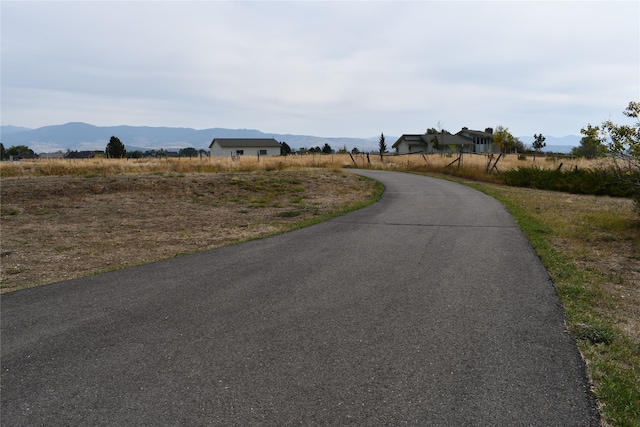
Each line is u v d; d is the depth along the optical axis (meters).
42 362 3.30
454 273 5.40
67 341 3.66
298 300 4.54
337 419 2.49
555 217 9.78
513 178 19.89
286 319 4.02
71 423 2.53
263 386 2.87
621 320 3.92
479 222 9.16
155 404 2.69
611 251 6.54
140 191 14.25
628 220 9.18
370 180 20.33
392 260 6.11
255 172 20.19
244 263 6.15
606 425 2.41
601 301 4.39
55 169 19.64
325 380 2.93
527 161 33.84
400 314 4.09
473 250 6.61
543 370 3.02
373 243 7.27
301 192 15.98
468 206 11.71
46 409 2.68
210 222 10.14
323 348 3.41
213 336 3.68
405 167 29.50
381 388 2.82
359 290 4.82
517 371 3.01
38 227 9.34
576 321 3.86
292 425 2.45
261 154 72.56
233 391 2.82
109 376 3.06
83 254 7.10
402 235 7.90
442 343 3.46
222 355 3.33
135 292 4.93
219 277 5.45
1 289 5.23
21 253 7.17
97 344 3.58
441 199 13.45
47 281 5.55
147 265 6.19
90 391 2.88
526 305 4.27
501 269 5.55
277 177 18.45
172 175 17.22
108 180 15.30
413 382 2.88
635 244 6.98
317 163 31.36
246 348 3.44
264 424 2.46
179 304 4.49
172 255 6.91
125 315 4.22
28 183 14.25
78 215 10.72
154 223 9.96
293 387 2.85
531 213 10.41
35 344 3.62
